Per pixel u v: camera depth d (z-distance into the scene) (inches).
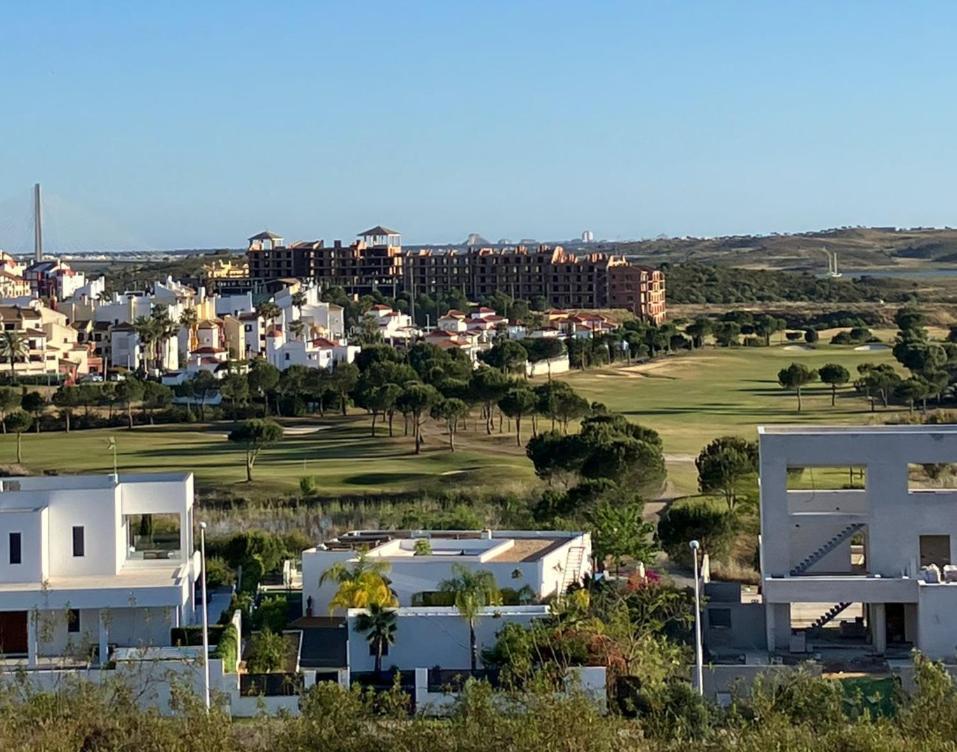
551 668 2940.5
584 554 4094.5
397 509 5255.9
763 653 3511.3
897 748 2192.4
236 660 3223.4
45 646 3393.2
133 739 2330.2
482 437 7554.1
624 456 5290.4
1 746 2191.2
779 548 3661.4
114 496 3580.2
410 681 3235.7
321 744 2250.2
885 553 3651.6
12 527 3484.3
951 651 3430.1
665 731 2447.1
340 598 3590.1
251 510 5369.1
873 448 3644.2
